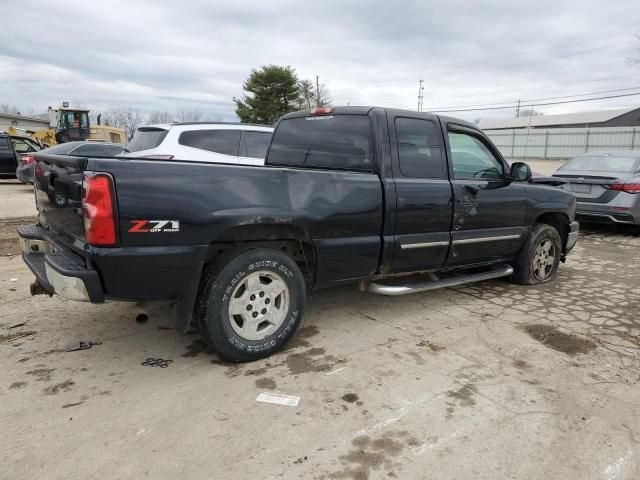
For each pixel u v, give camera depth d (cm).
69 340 386
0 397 299
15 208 1141
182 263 311
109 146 1439
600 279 595
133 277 300
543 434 271
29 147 1727
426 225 430
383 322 438
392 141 414
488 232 487
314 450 254
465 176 471
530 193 529
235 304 338
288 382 324
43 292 369
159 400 299
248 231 344
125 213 289
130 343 382
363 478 233
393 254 411
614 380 334
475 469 241
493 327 429
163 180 301
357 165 417
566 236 593
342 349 378
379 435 267
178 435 264
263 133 820
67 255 329
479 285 562
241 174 331
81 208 298
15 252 689
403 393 312
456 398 307
